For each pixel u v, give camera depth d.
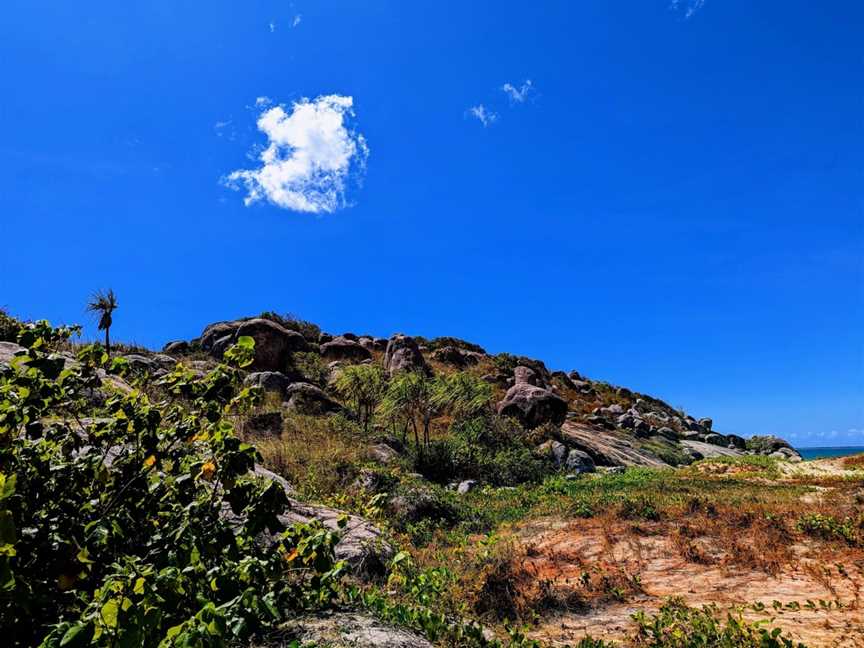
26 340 3.76
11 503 3.14
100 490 3.85
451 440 18.55
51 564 3.18
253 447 3.71
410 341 29.56
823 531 7.65
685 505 10.06
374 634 3.54
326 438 15.33
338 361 28.50
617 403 41.66
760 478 16.36
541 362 41.75
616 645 4.84
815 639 4.63
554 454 21.45
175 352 24.80
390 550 6.74
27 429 3.63
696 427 42.53
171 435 4.02
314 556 3.74
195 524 3.52
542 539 8.74
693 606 5.66
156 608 2.41
